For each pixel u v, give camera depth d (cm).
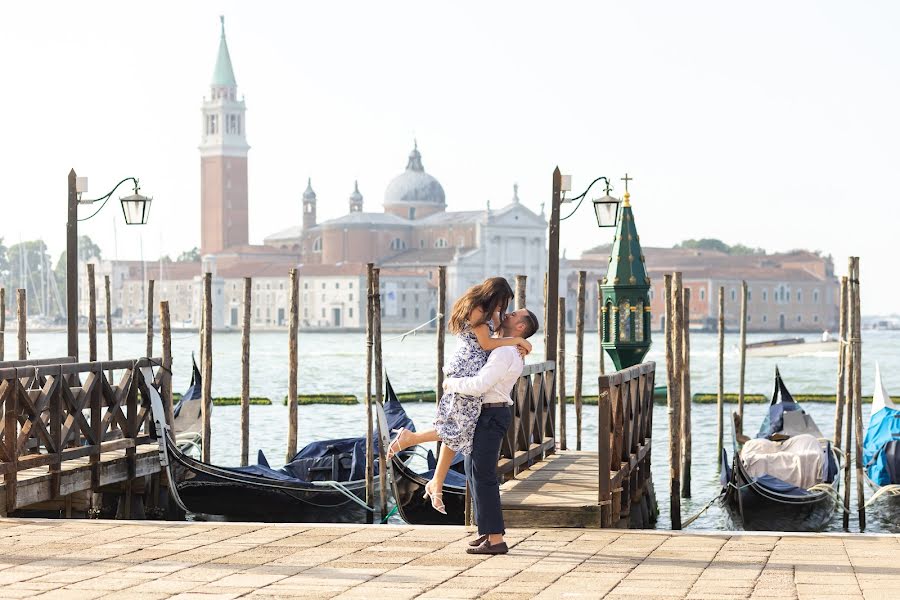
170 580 908
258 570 948
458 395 1019
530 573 937
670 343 1980
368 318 2142
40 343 15762
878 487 2458
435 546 1058
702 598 841
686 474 2591
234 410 4900
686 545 1059
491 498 1021
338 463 2248
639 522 1795
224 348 14375
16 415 1519
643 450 1795
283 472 2194
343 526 1168
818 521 2220
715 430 4097
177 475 1902
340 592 863
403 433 1086
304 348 14425
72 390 1756
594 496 1344
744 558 995
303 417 4597
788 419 2631
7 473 1501
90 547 1053
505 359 1009
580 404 2670
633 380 1653
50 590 871
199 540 1091
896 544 1058
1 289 3056
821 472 2238
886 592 855
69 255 2381
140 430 2078
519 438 1612
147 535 1116
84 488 1739
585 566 966
